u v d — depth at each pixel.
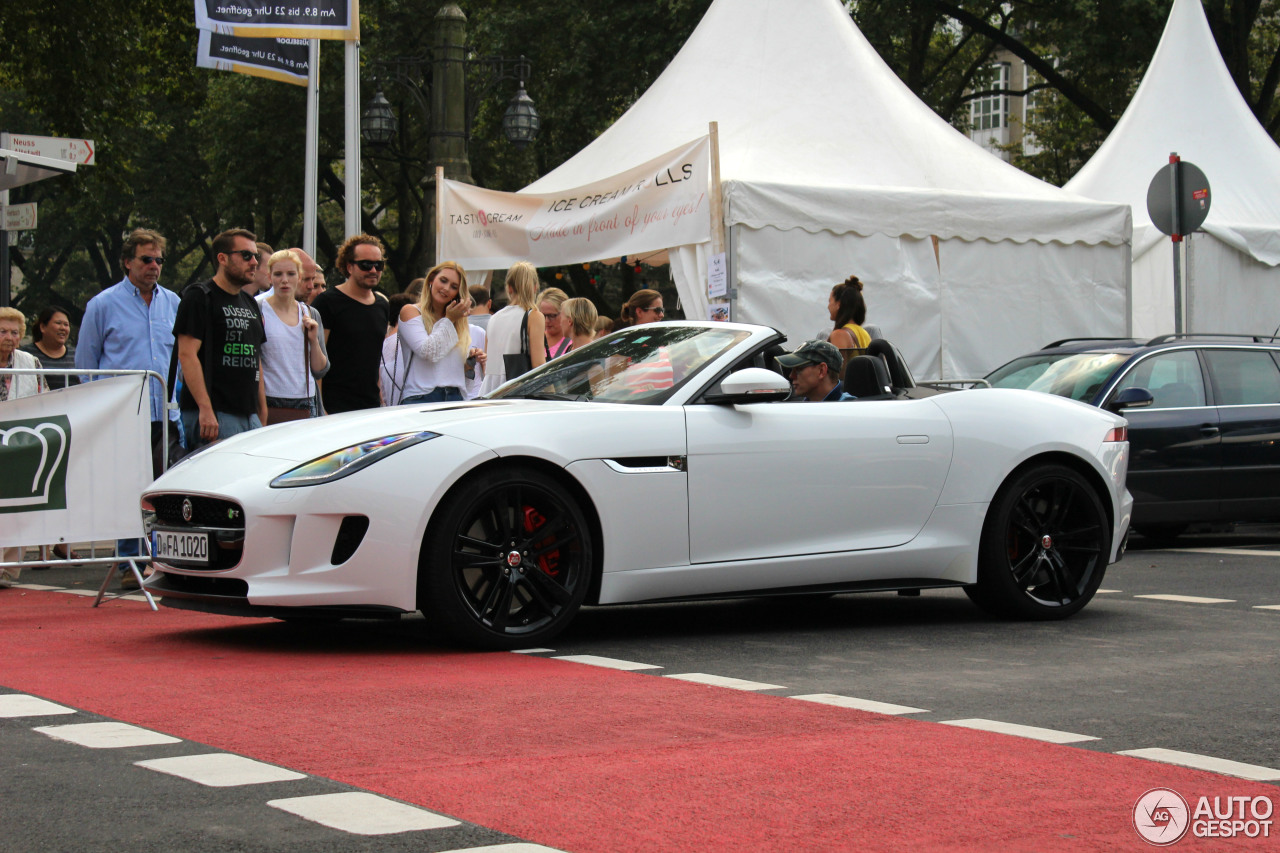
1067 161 41.69
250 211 35.19
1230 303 16.42
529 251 12.57
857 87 13.62
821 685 4.89
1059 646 5.89
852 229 12.17
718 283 11.28
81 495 6.93
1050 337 13.34
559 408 5.80
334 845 2.90
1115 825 3.15
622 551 5.75
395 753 3.74
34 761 3.60
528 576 5.60
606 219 12.05
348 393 8.45
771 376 5.96
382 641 5.80
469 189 12.98
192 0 24.59
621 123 14.34
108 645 5.68
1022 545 6.73
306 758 3.67
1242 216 17.05
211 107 33.19
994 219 12.92
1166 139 17.98
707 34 14.36
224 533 5.39
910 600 7.54
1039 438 6.65
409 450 5.38
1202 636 6.20
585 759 3.70
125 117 26.09
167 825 3.03
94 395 6.97
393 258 38.41
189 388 7.43
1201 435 10.41
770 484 6.05
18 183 9.50
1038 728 4.18
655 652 5.62
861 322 10.05
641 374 6.27
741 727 4.13
